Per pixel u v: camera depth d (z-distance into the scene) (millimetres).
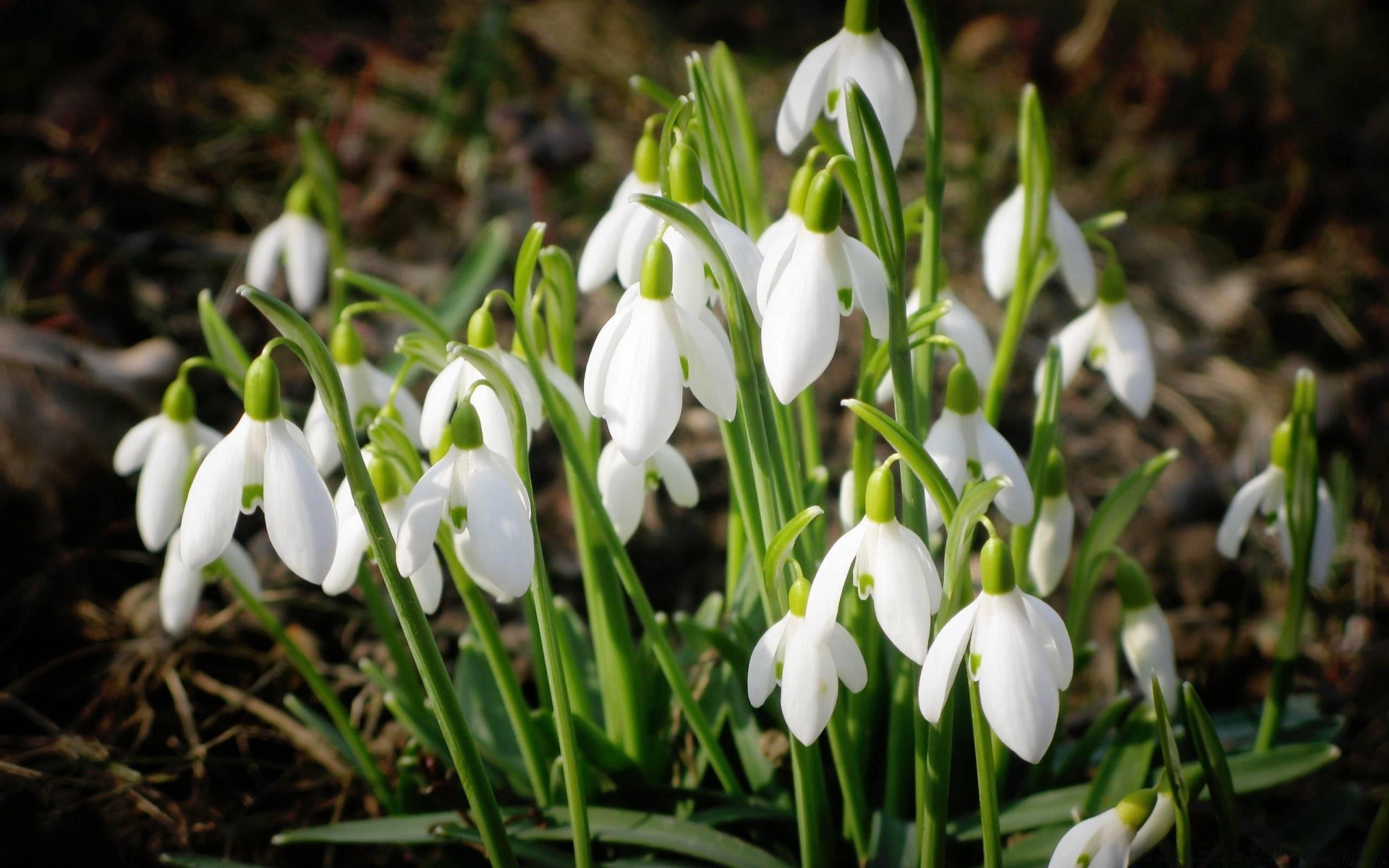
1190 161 942
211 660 520
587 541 434
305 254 591
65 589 542
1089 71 984
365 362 428
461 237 776
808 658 365
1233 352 788
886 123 391
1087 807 427
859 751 435
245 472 358
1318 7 1046
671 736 471
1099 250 855
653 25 1048
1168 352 775
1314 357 792
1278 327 815
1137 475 436
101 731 499
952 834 428
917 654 361
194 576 433
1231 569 604
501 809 444
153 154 796
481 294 726
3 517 549
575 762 392
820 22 1111
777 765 460
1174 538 619
